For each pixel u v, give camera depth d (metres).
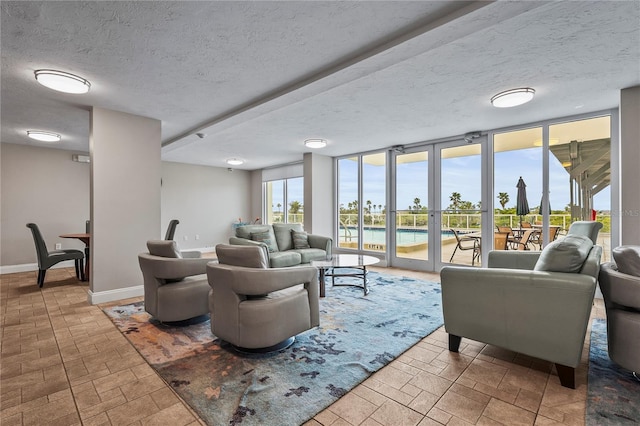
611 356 1.93
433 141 5.25
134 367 2.08
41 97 3.18
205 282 2.88
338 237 6.79
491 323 2.04
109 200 3.56
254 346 2.14
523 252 3.13
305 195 6.50
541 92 3.14
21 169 5.37
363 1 1.75
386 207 5.91
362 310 3.25
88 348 2.37
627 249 1.89
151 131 3.90
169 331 2.70
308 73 2.68
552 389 1.79
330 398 1.72
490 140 4.60
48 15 1.84
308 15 1.88
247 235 5.05
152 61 2.44
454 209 5.05
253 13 1.85
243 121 3.85
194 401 1.69
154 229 3.90
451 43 2.19
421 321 2.92
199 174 8.02
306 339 2.51
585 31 2.05
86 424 1.53
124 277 3.67
